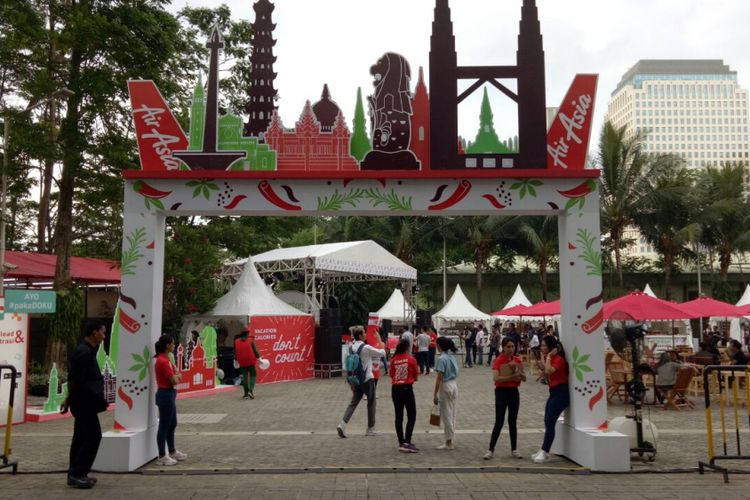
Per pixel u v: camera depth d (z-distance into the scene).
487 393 17.27
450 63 8.65
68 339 17.44
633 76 133.50
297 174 8.46
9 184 18.58
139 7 17.64
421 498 6.57
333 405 14.87
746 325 31.00
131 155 17.66
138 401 8.30
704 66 134.00
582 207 8.52
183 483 7.25
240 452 9.13
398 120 8.65
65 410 7.34
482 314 32.44
